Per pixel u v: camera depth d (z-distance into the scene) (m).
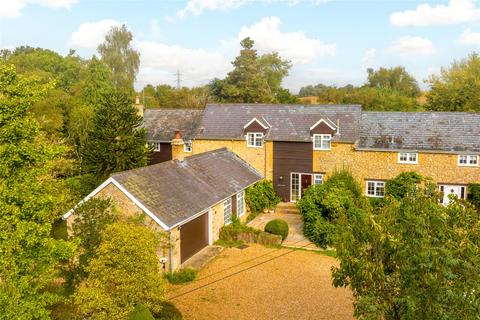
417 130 35.66
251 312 19.05
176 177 27.42
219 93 85.25
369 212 11.63
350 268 10.92
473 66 63.66
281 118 39.44
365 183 35.81
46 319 13.77
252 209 34.88
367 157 35.53
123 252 16.19
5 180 12.96
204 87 86.56
